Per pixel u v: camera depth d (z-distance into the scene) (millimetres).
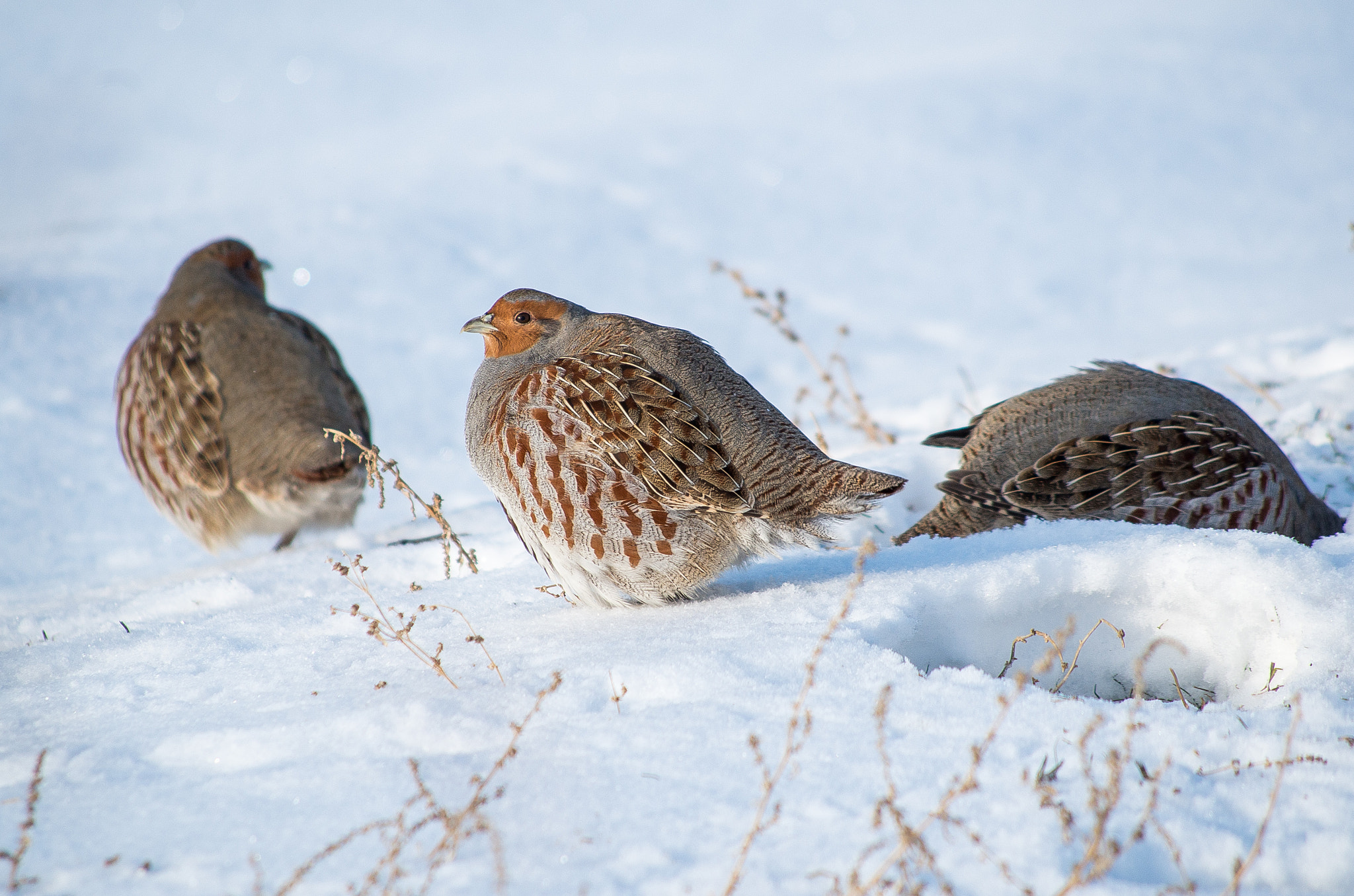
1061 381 10750
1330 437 12570
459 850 4859
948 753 5562
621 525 7801
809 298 37156
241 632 8453
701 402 7961
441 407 26156
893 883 4426
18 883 4863
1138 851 4820
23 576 15289
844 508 8000
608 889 4516
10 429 23172
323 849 4957
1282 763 5262
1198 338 29094
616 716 6090
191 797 5555
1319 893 4613
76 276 38875
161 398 13484
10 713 7000
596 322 8641
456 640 7730
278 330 13945
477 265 40500
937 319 34500
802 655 6660
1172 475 9844
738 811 5078
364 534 13312
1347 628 7090
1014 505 9812
